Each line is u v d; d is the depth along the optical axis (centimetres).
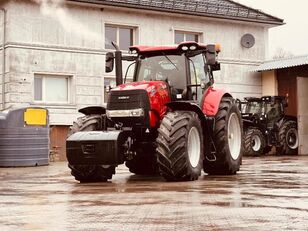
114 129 937
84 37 2034
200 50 1010
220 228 448
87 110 999
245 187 782
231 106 1068
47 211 555
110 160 877
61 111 1980
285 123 2262
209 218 499
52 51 1961
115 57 1030
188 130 899
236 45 2405
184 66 995
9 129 1546
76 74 2012
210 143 1009
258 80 2458
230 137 1070
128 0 2092
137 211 546
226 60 2372
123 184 870
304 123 2336
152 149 978
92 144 882
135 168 1095
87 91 2039
